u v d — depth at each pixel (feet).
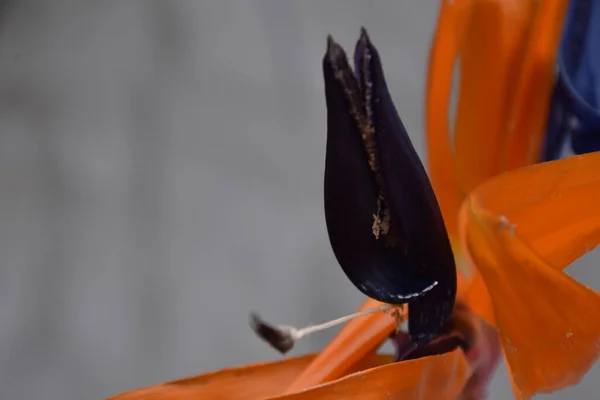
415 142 1.93
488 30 0.90
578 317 0.82
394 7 2.25
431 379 0.89
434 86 0.92
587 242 0.84
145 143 2.39
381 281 0.87
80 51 2.56
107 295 2.17
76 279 2.19
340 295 2.06
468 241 0.81
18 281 2.20
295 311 2.05
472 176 0.92
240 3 2.55
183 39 2.55
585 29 0.89
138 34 2.58
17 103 2.49
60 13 2.65
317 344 1.97
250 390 0.95
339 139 0.85
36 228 2.28
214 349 2.06
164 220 2.26
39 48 2.58
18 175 2.36
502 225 0.80
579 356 0.82
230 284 2.14
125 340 2.11
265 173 2.29
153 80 2.49
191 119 2.41
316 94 2.37
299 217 2.21
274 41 2.46
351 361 0.93
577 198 0.82
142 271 2.19
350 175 0.86
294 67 2.41
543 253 0.84
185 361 2.06
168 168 2.34
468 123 0.92
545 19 0.88
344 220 0.87
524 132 0.91
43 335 2.13
